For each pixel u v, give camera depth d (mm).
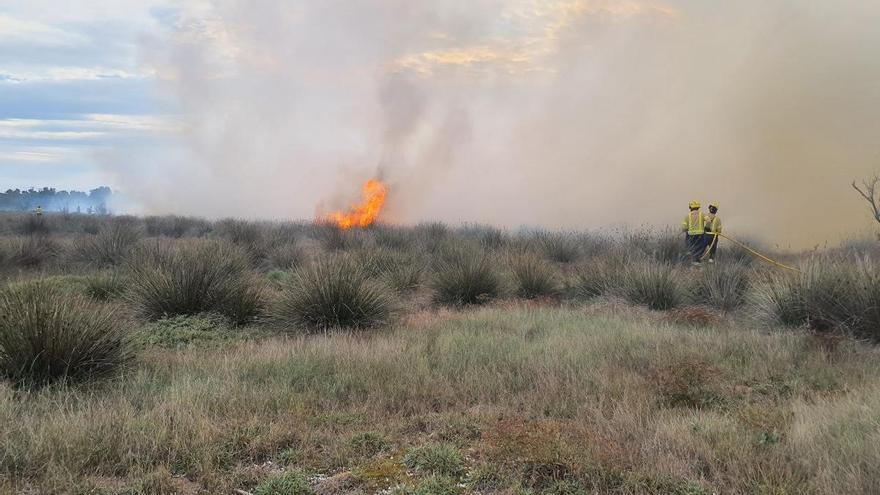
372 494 3715
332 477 3924
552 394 5445
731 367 6301
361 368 6223
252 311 9086
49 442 4008
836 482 3543
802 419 4582
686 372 5676
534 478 3844
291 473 3812
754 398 5402
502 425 4504
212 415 4891
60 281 11016
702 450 4148
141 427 4414
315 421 4832
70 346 5664
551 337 7574
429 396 5559
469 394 5629
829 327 7824
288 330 8516
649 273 10781
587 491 3723
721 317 9266
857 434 4195
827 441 4180
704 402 5254
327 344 7176
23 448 3936
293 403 5184
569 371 6070
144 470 3889
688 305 10328
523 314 9367
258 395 5324
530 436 4250
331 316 8523
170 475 3830
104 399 5094
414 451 4195
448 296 11000
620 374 5988
